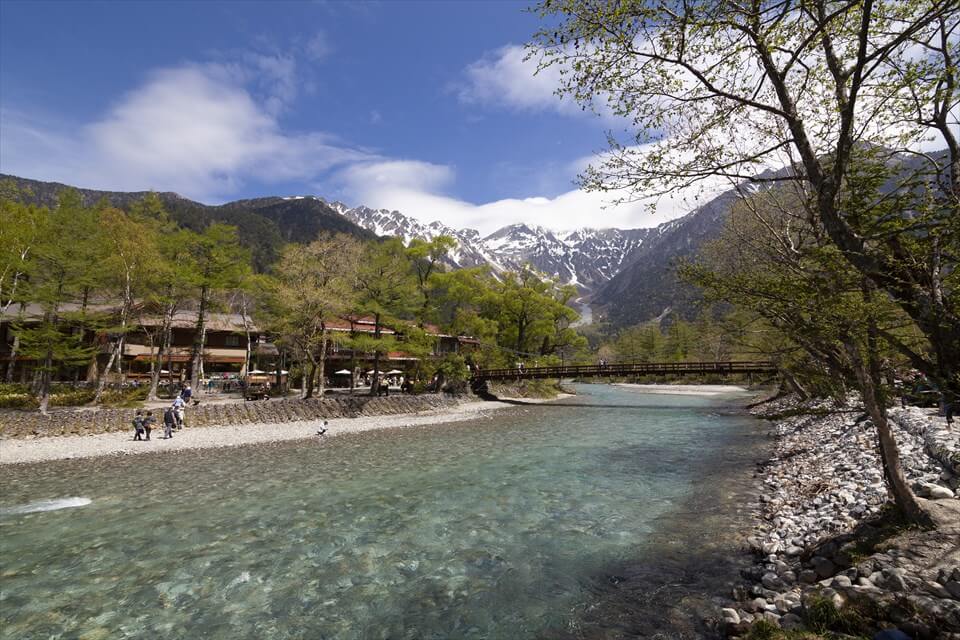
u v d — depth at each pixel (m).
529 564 9.20
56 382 36.88
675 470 17.02
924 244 4.26
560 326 61.09
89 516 12.16
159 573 8.95
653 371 43.34
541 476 16.39
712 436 25.12
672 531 10.66
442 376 45.97
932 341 4.29
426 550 9.98
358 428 28.81
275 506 13.03
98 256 28.52
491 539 10.56
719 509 12.01
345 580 8.64
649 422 32.00
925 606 4.92
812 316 5.56
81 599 7.97
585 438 25.03
